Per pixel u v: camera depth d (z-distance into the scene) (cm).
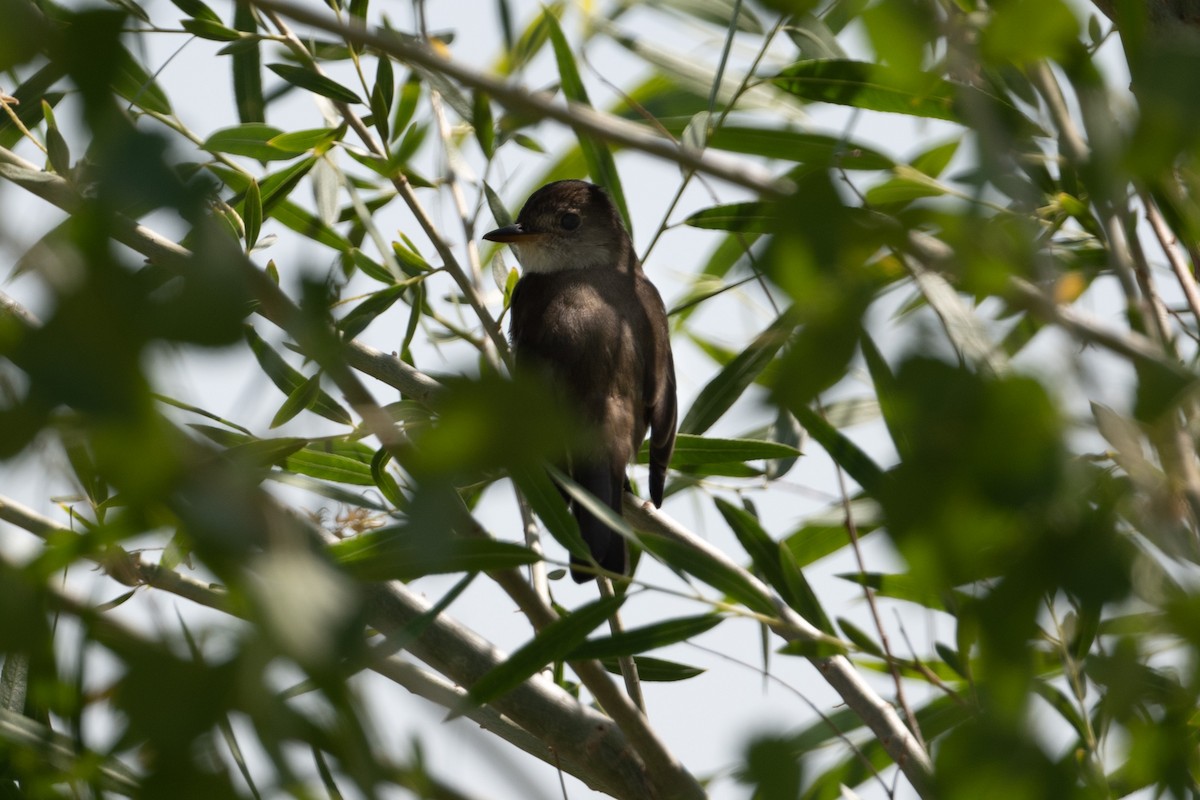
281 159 718
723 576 487
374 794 235
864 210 224
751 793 249
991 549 218
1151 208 587
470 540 390
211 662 192
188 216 188
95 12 198
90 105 196
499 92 297
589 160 825
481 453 186
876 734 561
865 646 565
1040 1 227
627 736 488
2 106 629
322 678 203
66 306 177
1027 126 555
